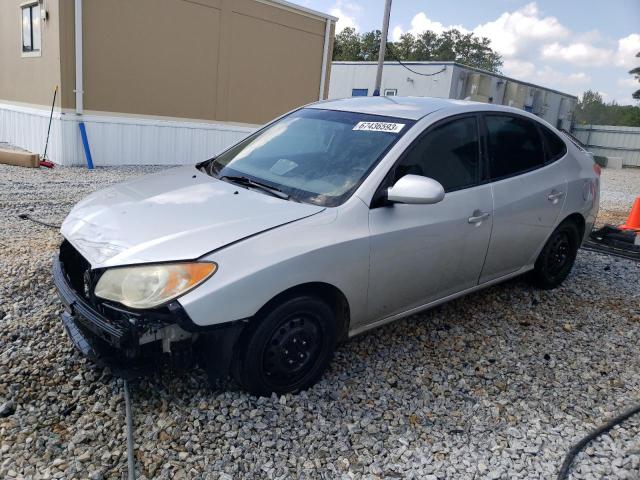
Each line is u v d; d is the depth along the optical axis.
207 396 3.09
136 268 2.73
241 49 13.46
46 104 11.47
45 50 11.17
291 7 14.11
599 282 5.63
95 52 10.99
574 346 4.14
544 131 4.79
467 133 4.05
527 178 4.43
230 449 2.71
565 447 2.93
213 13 12.66
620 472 2.73
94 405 2.97
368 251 3.25
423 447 2.86
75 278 3.31
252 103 14.11
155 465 2.57
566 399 3.41
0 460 2.55
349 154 3.63
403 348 3.89
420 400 3.27
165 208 3.19
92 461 2.59
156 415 2.93
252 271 2.77
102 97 11.32
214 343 2.83
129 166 11.86
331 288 3.19
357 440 2.87
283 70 14.54
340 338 3.42
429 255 3.64
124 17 11.23
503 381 3.56
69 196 8.09
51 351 3.43
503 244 4.26
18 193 8.00
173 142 12.73
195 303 2.64
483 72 25.20
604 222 9.48
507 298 4.95
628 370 3.83
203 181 3.68
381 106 4.13
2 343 3.48
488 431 3.04
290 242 2.95
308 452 2.74
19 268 4.53
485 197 4.01
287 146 3.97
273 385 3.10
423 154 3.68
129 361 2.89
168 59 12.14
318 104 4.53
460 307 4.67
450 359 3.80
